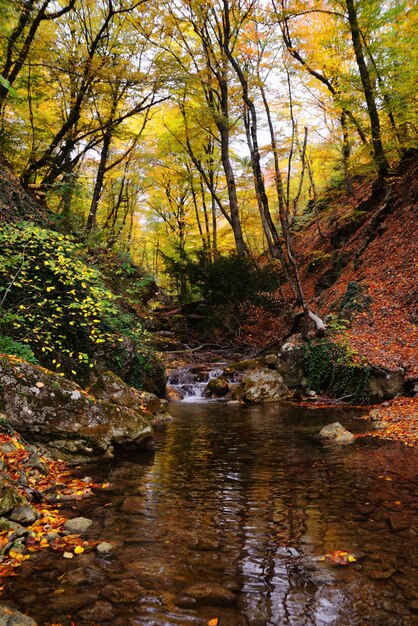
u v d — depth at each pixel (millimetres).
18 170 15156
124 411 6352
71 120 15273
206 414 9820
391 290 13148
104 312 9164
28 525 3484
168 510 4000
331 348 11438
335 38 16578
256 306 18609
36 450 5117
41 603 2490
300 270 24016
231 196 21141
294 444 6699
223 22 19203
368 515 3836
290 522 3719
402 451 5957
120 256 14547
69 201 15156
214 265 19156
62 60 13711
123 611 2434
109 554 3104
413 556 3064
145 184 27984
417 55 14172
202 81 19391
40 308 7613
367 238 17516
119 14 16375
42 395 5555
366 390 10023
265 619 2379
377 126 15875
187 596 2592
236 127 22656
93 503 4148
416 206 15258
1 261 6777
